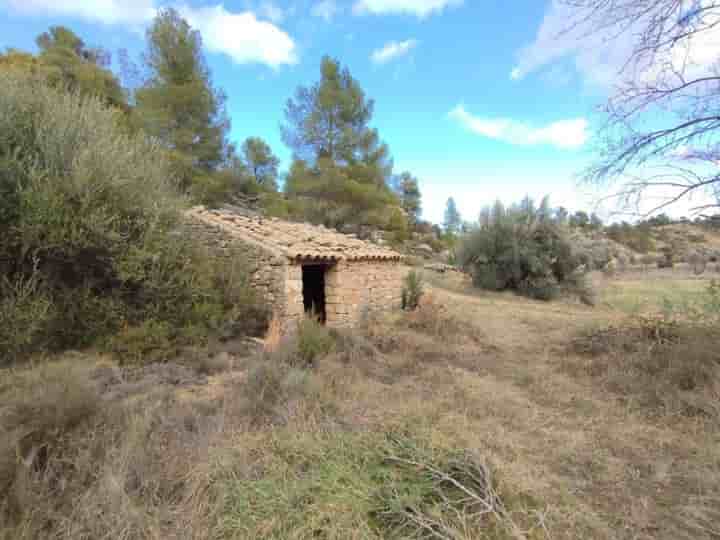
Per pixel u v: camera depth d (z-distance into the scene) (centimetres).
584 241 1753
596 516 252
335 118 1916
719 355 485
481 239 1692
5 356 488
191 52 1664
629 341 646
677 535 238
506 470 289
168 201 699
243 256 823
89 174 572
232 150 1912
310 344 601
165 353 570
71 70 1614
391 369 596
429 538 221
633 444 357
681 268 2714
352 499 247
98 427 310
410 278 1146
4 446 242
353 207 1947
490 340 814
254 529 223
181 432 330
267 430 354
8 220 529
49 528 225
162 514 235
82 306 574
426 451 308
